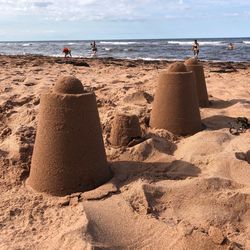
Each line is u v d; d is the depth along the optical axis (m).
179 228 0.61
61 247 0.57
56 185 0.73
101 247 0.57
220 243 0.58
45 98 0.74
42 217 0.67
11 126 1.21
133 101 1.51
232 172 0.85
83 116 0.73
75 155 0.73
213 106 1.52
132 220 0.65
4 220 0.66
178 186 0.74
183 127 1.08
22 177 0.81
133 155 0.92
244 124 1.20
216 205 0.71
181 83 1.07
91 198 0.71
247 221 0.69
